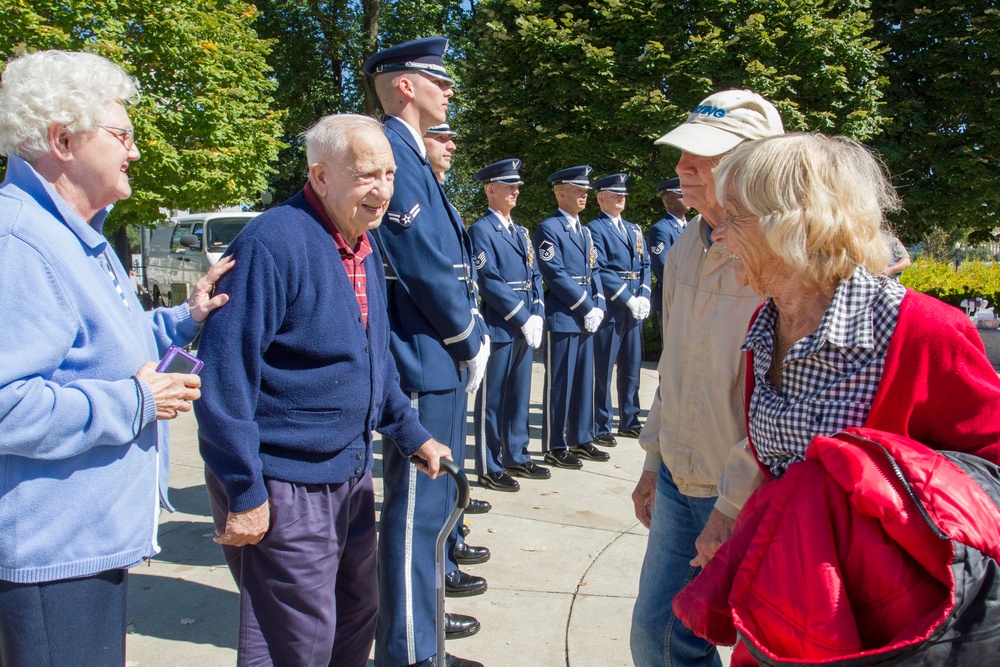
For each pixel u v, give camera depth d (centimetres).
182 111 1223
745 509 152
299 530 222
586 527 466
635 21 1098
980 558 123
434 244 305
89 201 190
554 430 611
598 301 654
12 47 1034
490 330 550
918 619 125
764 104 218
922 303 143
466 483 246
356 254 241
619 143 1109
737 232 156
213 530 447
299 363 222
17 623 174
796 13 1048
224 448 208
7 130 180
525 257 592
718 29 1034
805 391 152
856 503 128
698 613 146
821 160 147
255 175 1333
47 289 171
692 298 220
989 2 1161
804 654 130
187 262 1575
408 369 309
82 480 179
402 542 297
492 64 1186
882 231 154
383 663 299
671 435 223
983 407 140
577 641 334
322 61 2364
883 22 1220
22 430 164
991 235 1383
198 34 1237
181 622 344
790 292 156
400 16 2295
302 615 225
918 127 1159
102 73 188
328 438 224
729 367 209
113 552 184
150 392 184
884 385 142
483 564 410
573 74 1093
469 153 1286
